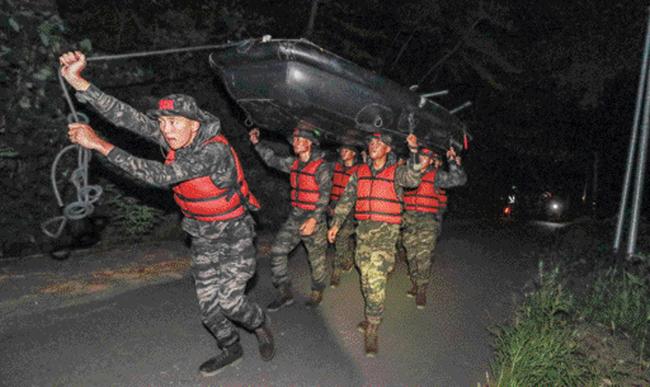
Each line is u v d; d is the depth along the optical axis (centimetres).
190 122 318
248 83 469
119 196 776
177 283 584
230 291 358
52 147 686
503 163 2447
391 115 499
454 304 599
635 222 743
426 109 531
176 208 884
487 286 702
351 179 459
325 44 1218
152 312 484
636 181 745
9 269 586
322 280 532
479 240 1233
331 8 1242
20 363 364
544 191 3238
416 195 580
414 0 1482
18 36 648
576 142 2533
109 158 286
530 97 2072
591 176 3291
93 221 740
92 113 734
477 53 1752
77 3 794
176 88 904
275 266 512
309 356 415
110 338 418
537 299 553
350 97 466
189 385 354
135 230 784
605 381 405
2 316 443
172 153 335
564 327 482
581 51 1417
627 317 546
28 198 661
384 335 479
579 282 732
